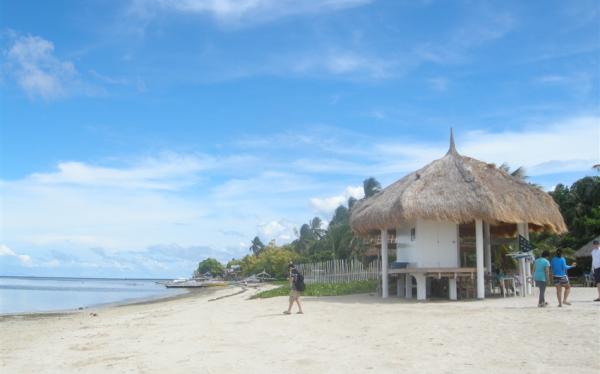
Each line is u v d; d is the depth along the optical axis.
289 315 16.73
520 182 21.11
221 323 15.55
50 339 14.62
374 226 20.66
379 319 14.33
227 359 9.68
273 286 54.38
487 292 21.50
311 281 38.06
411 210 18.75
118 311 27.88
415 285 23.14
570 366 7.92
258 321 15.54
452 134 21.84
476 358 8.75
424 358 8.95
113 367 9.63
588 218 34.19
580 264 31.98
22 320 23.00
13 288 93.12
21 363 10.67
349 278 33.53
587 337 9.93
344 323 13.98
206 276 119.69
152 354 10.73
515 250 23.75
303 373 8.28
